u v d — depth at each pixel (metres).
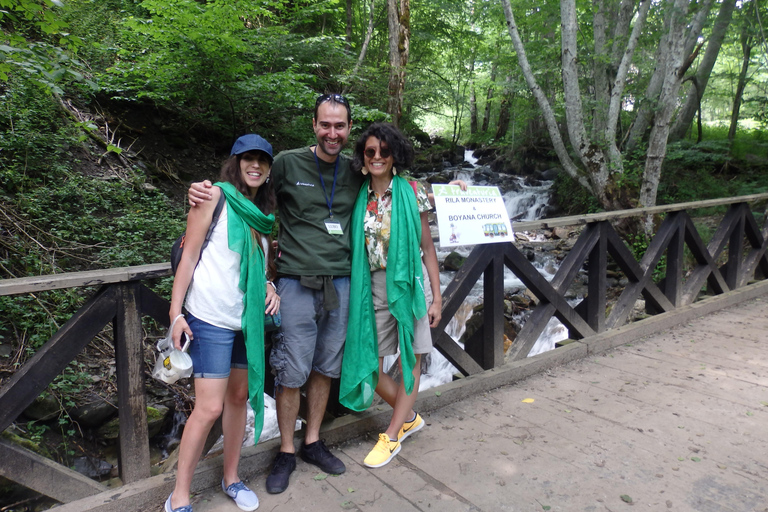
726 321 4.35
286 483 2.05
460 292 2.86
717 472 2.14
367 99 10.55
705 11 8.33
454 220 2.49
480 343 3.20
